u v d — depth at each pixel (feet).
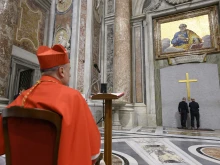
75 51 24.12
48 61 3.53
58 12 27.37
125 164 8.21
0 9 14.92
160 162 8.55
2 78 14.67
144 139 14.84
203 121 25.08
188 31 28.14
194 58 26.86
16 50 25.20
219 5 26.30
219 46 25.67
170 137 16.02
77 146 2.77
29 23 28.14
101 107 24.45
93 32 27.02
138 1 32.99
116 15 27.89
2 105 13.91
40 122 2.83
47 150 2.85
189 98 26.50
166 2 30.55
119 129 22.02
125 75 25.64
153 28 30.91
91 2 26.08
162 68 29.07
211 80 25.66
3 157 8.43
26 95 3.18
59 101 2.95
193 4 28.04
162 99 28.25
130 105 25.49
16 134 2.97
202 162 8.61
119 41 26.63
